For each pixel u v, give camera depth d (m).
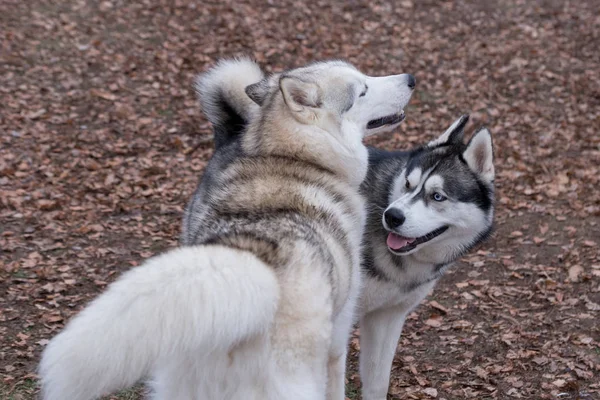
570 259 7.14
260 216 3.61
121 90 11.08
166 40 12.87
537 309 6.36
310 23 13.91
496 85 11.80
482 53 12.99
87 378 2.76
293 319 3.30
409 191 4.60
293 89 3.99
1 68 11.36
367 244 4.57
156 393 3.56
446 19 14.47
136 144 9.50
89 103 10.61
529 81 11.93
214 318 2.90
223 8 14.19
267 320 3.18
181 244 4.78
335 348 3.91
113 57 12.09
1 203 7.67
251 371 3.30
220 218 3.71
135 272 2.93
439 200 4.51
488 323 6.16
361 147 4.27
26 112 10.11
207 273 2.97
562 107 11.05
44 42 12.37
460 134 4.76
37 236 7.16
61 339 2.78
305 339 3.33
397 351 5.79
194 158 9.27
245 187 3.80
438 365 5.59
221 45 12.77
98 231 7.38
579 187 8.65
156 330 2.82
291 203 3.70
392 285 4.61
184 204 8.09
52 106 10.42
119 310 2.80
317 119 4.05
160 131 9.95
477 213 4.61
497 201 8.34
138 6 14.02
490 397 5.16
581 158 9.43
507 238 7.61
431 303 6.42
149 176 8.70
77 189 8.25
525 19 14.46
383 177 4.83
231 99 4.88
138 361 2.82
